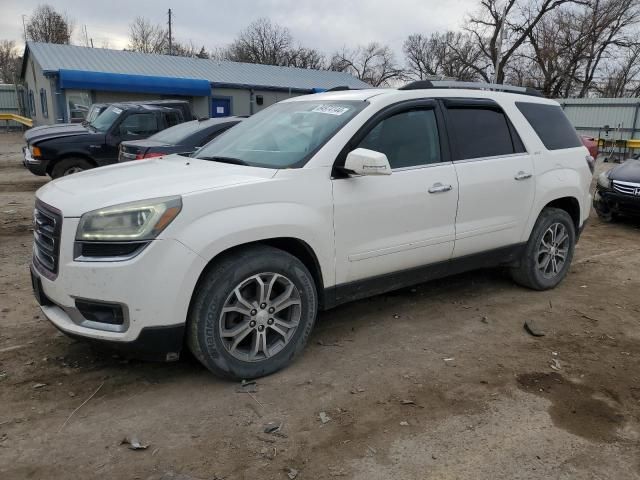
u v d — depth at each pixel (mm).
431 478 2662
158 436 2930
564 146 5422
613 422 3168
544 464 2783
